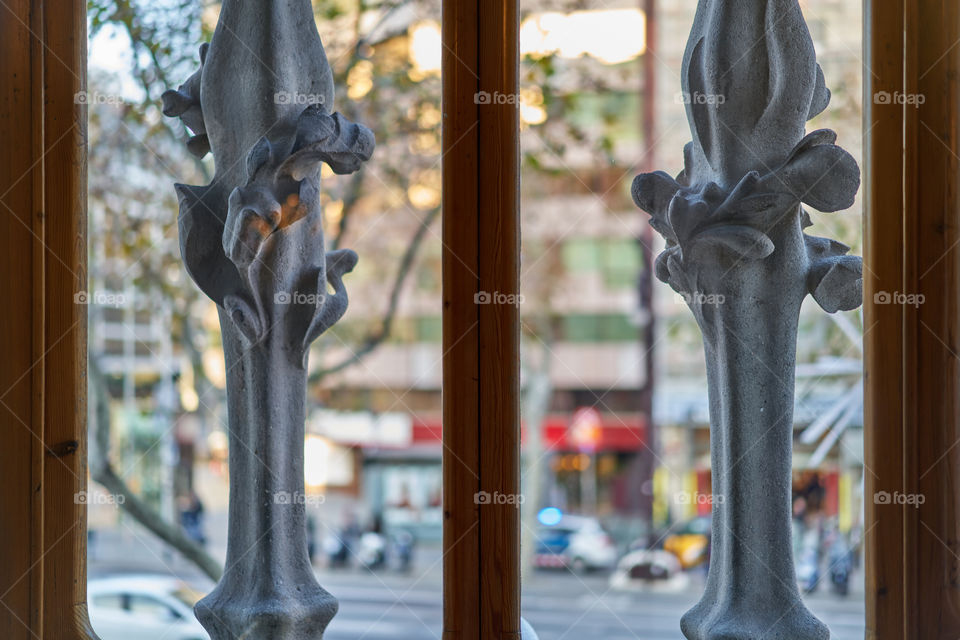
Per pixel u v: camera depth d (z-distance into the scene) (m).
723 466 2.20
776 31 2.16
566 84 6.70
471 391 2.14
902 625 2.08
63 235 2.30
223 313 2.25
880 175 2.13
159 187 5.18
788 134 2.17
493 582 2.12
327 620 2.22
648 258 10.30
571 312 11.41
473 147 2.16
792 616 2.11
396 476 10.82
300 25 2.31
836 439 4.04
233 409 2.26
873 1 2.15
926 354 2.11
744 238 2.09
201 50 2.34
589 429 11.27
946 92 2.13
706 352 2.23
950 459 2.09
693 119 2.22
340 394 9.54
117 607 4.16
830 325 4.05
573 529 9.97
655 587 7.81
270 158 2.16
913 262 2.11
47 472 2.27
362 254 9.17
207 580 5.25
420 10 5.57
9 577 2.26
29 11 2.32
